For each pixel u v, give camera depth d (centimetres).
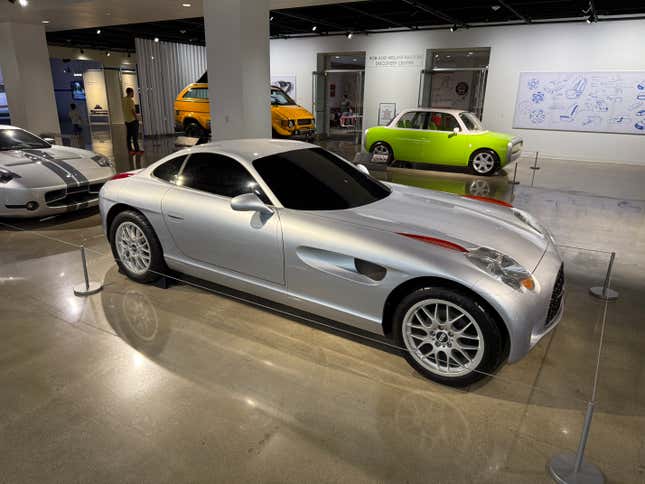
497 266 238
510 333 225
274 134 1221
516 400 244
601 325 324
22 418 228
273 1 799
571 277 408
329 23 1313
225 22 702
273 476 194
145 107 1750
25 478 192
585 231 555
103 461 201
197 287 377
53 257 448
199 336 303
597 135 1180
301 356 281
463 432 220
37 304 348
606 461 204
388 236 260
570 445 213
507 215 319
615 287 388
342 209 297
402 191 355
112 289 373
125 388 250
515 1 1011
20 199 513
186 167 350
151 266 365
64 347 289
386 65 1441
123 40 1889
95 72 1934
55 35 1716
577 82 1174
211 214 317
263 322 321
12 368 268
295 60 1602
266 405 237
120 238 382
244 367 269
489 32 1261
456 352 257
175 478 193
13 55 1161
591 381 261
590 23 1130
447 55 1359
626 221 602
